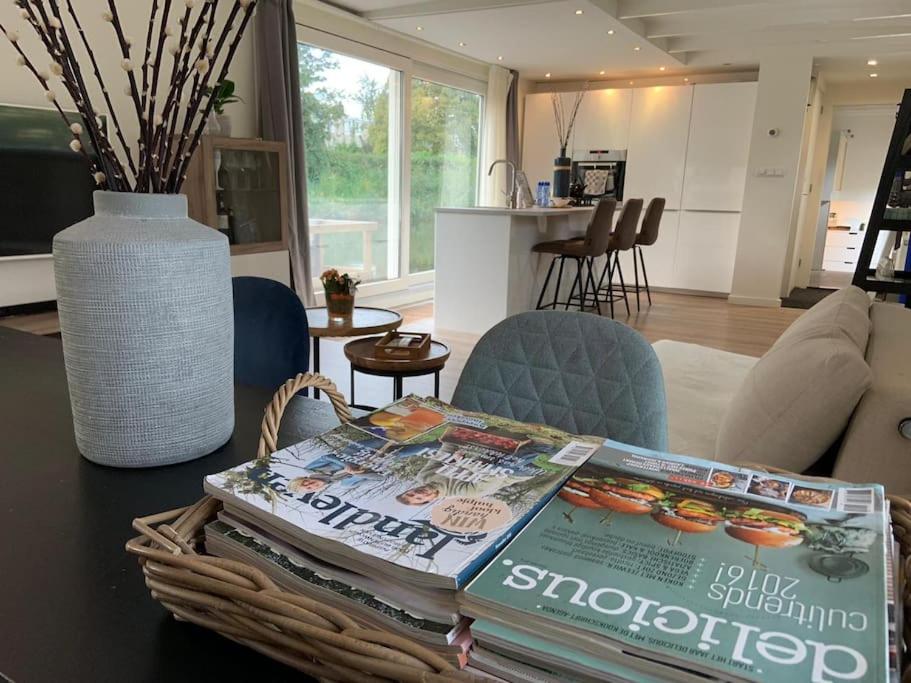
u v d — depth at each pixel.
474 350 1.31
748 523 0.53
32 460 0.87
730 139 6.92
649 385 1.18
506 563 0.47
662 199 6.38
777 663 0.37
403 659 0.40
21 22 3.25
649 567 0.46
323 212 5.51
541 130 8.06
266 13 4.48
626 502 0.56
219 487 0.58
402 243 6.45
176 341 0.82
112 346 0.80
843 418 1.41
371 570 0.48
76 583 0.61
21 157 3.30
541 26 5.45
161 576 0.51
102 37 3.54
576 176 7.88
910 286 3.26
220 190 4.16
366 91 5.74
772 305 6.72
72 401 0.85
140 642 0.54
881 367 1.48
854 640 0.39
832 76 7.38
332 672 0.43
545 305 5.78
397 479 0.61
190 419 0.86
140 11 3.66
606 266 6.47
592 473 0.62
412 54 6.13
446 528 0.51
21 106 3.28
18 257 3.36
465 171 7.41
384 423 0.75
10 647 0.53
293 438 0.96
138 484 0.81
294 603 0.45
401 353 2.60
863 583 0.44
